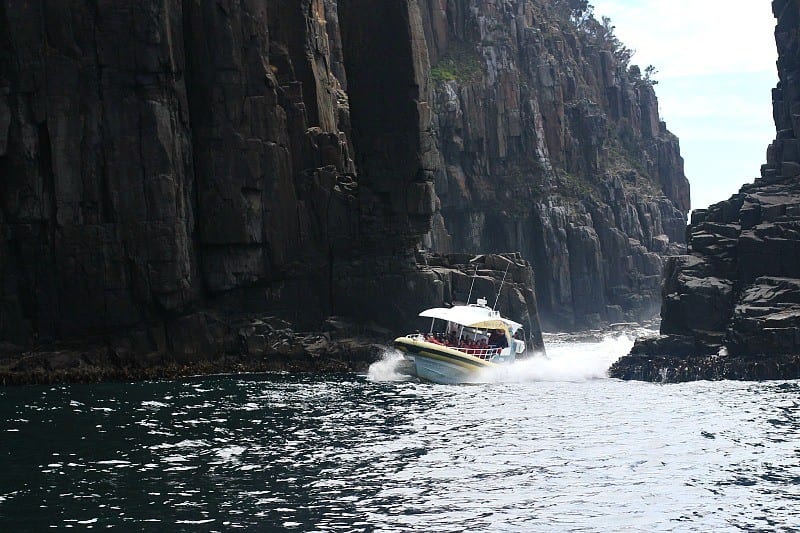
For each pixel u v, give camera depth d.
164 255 67.25
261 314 71.81
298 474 35.38
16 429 44.31
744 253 66.94
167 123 68.31
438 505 31.36
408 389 58.34
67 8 67.38
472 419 46.84
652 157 195.50
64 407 50.84
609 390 57.81
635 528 29.00
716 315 66.00
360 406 51.16
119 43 67.69
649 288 152.38
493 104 145.62
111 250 67.06
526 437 42.03
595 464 36.75
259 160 71.44
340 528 29.02
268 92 72.62
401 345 63.03
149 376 64.38
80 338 67.31
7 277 66.94
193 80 71.31
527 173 146.38
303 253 73.81
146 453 38.94
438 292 72.88
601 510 30.78
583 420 46.34
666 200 180.25
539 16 179.00
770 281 64.88
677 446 39.75
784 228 67.00
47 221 67.12
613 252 150.62
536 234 143.25
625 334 120.69
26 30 66.88
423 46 75.88
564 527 29.12
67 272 66.75
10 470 36.06
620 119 191.62
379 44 74.69
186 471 35.81
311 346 69.31
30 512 30.72
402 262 73.25
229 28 71.31
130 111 67.81
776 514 30.20
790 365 59.88
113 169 67.31
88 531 28.91
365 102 75.12
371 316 72.94
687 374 61.44
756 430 42.91
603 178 161.25
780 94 88.12
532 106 149.12
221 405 51.47
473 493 32.78
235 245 70.94
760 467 35.97
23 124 66.69
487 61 147.88
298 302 73.19
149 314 67.88
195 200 70.88
